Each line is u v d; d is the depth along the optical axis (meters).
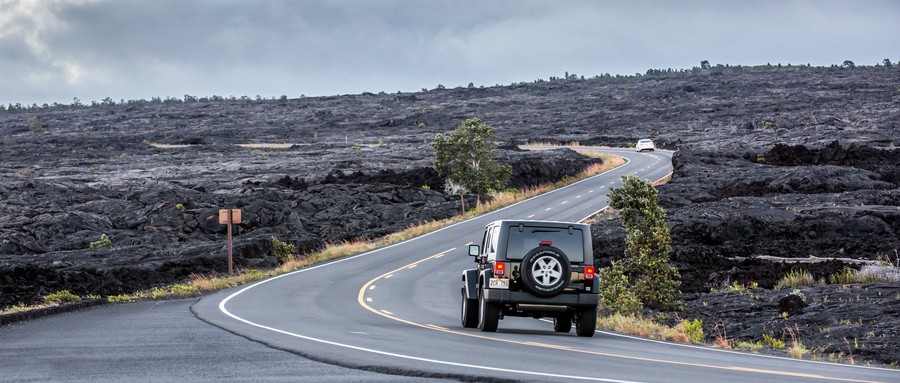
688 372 13.14
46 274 42.75
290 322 22.89
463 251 53.44
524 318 28.84
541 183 95.19
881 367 16.47
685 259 41.19
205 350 15.80
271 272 45.72
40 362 14.03
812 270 35.19
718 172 82.38
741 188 71.94
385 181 89.62
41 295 38.78
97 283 42.00
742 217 52.47
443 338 18.72
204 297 33.53
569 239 20.89
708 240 50.62
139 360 14.23
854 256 42.53
